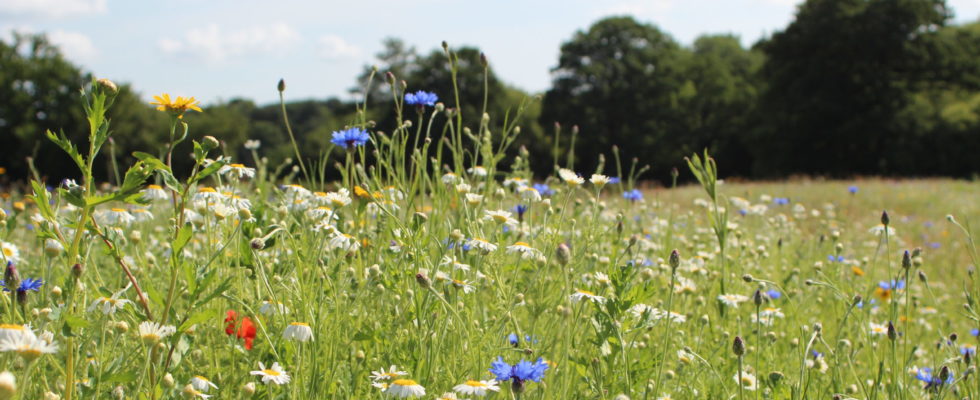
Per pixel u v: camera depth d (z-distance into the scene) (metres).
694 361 2.94
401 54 50.06
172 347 2.02
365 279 2.71
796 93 46.41
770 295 4.14
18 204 4.20
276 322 2.56
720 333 3.59
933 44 44.59
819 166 46.03
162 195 2.99
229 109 61.47
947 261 9.29
